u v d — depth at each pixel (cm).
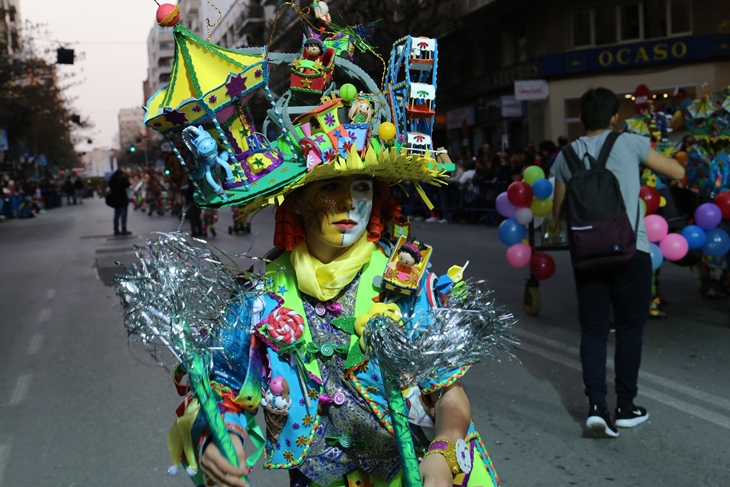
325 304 198
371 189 199
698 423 430
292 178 186
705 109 721
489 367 559
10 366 623
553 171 426
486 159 1642
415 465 177
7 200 3100
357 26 215
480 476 187
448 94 2939
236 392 189
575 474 371
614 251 381
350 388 193
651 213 602
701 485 354
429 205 210
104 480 387
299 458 194
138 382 554
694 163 751
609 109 412
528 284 712
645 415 429
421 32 2183
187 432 185
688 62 2141
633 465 379
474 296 195
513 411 464
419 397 192
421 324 182
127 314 176
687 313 705
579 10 2273
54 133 5438
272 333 188
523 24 2470
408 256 193
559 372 540
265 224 1923
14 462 414
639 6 2211
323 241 198
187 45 183
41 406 510
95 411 495
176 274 176
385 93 207
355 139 190
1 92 3744
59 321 806
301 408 194
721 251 618
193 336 176
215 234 1716
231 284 189
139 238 1867
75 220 2919
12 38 3656
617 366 420
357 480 202
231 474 176
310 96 208
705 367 535
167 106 184
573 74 2294
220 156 186
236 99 183
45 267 1318
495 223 1559
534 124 2384
